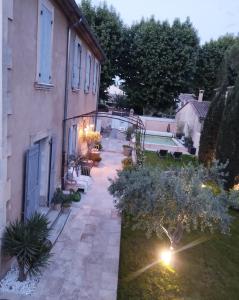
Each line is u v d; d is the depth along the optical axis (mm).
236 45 24625
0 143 5039
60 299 5367
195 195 6082
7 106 5051
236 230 9852
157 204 6074
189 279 6602
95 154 15047
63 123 10039
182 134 29266
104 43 27391
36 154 6852
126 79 32656
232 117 12820
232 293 6336
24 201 6387
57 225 8109
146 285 6160
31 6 5996
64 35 9211
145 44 29766
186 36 29625
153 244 7953
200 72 34438
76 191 10555
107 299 5527
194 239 8703
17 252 5207
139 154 14828
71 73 10727
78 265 6492
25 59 5895
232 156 12703
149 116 34094
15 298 5227
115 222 8758
